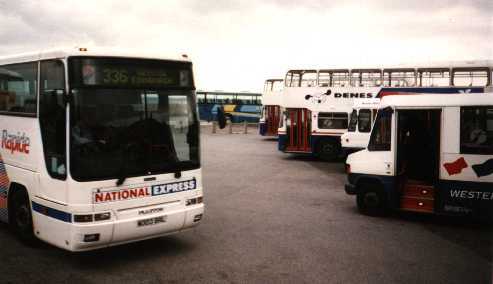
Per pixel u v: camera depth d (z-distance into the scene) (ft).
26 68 24.59
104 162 20.93
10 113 26.16
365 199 34.19
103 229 20.66
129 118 21.79
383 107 33.71
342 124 71.36
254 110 172.65
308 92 72.95
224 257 23.66
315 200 39.34
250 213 34.04
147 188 22.13
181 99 23.67
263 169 59.31
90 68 20.89
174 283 20.01
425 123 36.52
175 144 23.31
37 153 23.02
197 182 24.20
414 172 36.83
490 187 29.89
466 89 59.41
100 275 20.90
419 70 66.95
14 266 21.90
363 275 21.16
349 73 70.90
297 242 26.53
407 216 34.09
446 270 21.90
